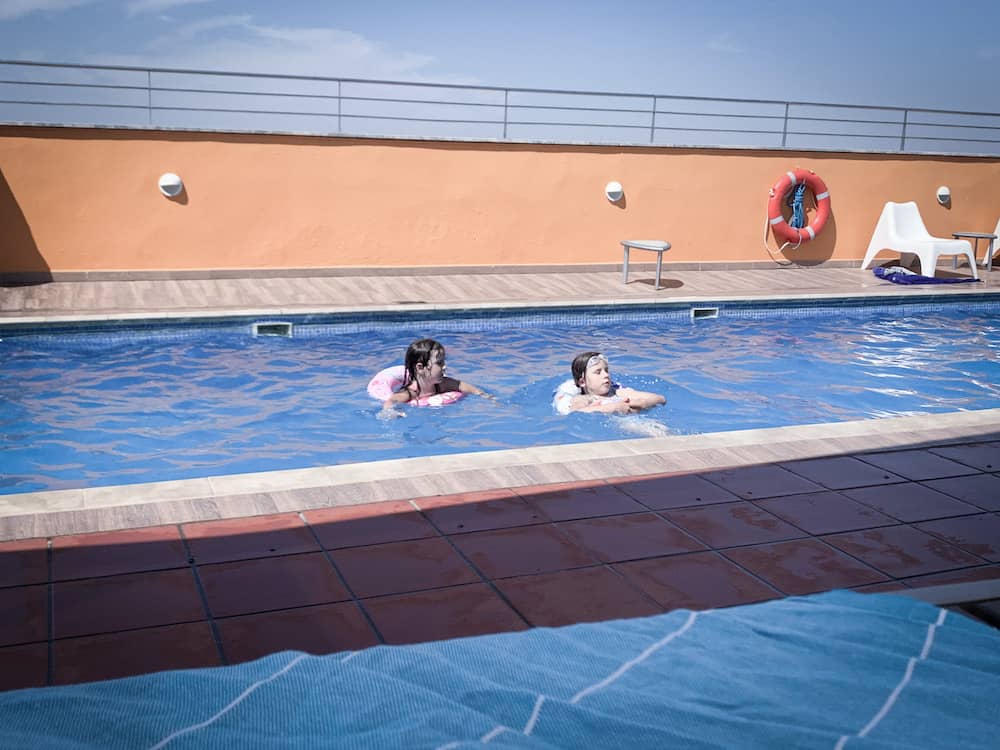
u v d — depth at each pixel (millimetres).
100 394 6156
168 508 3432
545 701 2090
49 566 2938
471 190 10742
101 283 9570
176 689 2135
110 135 9453
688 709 2072
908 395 6609
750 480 3953
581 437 5434
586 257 11367
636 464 4113
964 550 3279
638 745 1940
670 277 11109
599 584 2930
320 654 2459
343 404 6047
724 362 7500
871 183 12453
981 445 4535
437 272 10805
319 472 3883
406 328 8570
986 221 13211
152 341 7746
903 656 2344
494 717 2051
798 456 4297
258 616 2660
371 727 1988
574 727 2000
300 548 3131
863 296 10047
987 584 2912
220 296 9016
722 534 3363
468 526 3361
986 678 2254
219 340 7867
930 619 2592
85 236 9586
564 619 2695
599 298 9406
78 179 9453
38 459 4914
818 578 3023
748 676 2254
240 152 9891
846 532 3414
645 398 6109
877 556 3209
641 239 11531
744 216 11953
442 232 10758
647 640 2445
